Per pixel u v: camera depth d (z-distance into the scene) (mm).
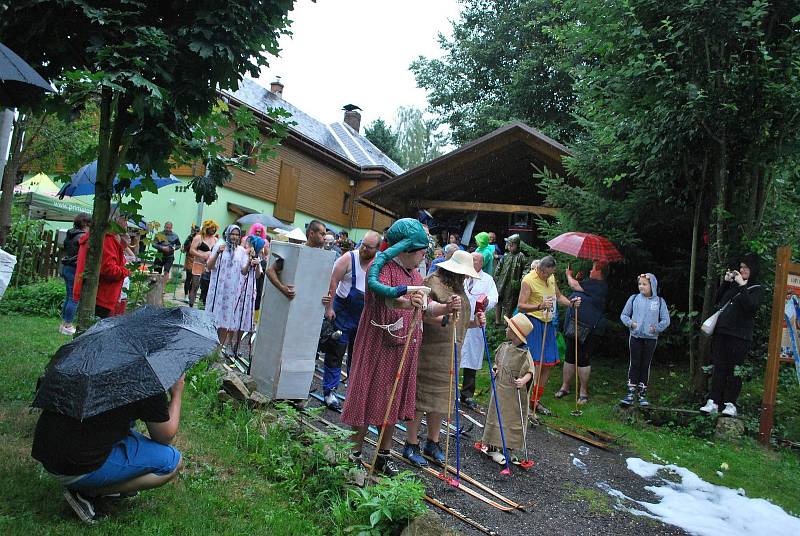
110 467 2740
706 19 6770
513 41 24969
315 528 3232
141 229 6699
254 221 16859
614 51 7719
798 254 8148
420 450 5180
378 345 4172
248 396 4887
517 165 13852
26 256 11930
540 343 7141
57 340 6832
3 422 3799
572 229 9812
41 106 3951
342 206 27219
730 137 7461
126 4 3566
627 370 9539
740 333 6965
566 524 4293
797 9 6906
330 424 4879
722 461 6109
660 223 9625
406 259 4262
